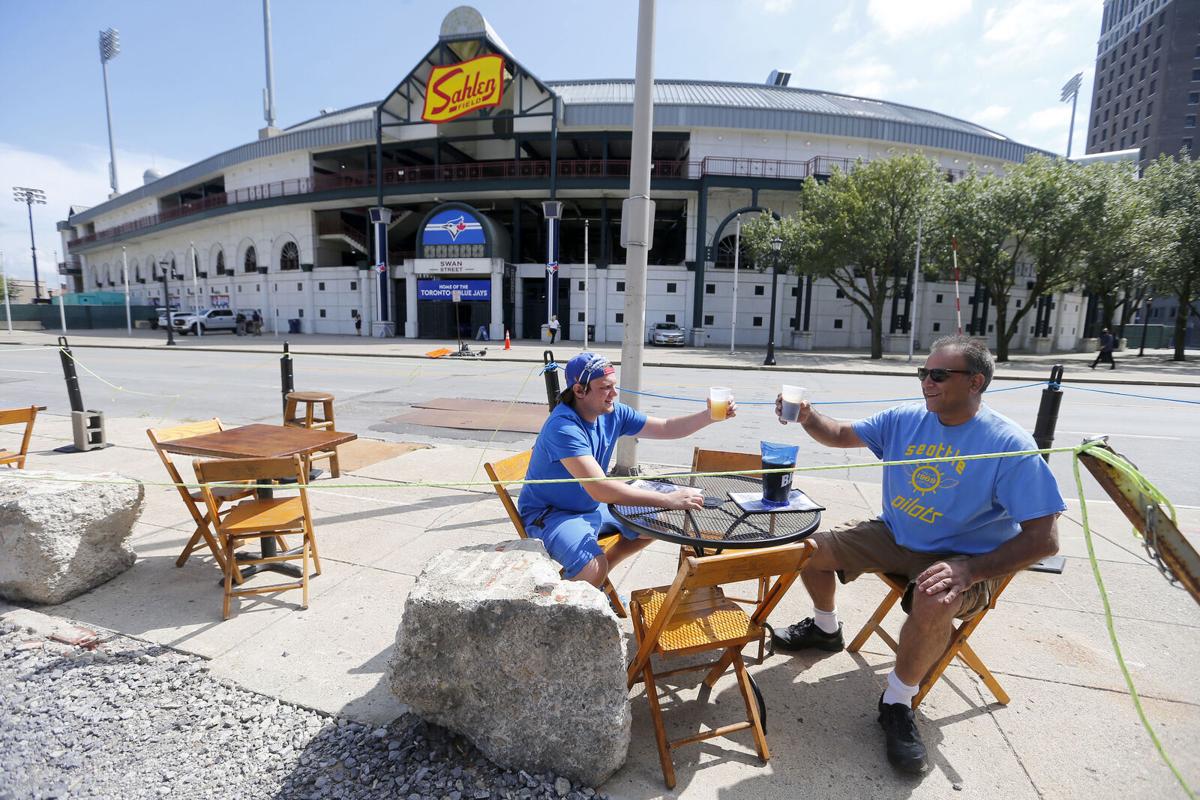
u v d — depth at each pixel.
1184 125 77.12
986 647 3.06
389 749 2.26
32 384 13.52
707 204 35.06
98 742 2.32
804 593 3.67
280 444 4.02
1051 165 23.22
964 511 2.47
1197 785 2.13
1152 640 3.11
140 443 7.44
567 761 2.11
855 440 2.96
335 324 40.22
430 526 4.70
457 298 22.42
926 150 36.41
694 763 2.26
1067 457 7.93
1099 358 21.95
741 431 9.26
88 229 70.25
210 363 19.06
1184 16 75.44
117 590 3.59
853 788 2.14
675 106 34.03
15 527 3.26
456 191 35.22
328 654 2.92
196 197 54.59
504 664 2.10
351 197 37.19
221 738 2.35
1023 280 38.53
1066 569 4.02
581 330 35.97
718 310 35.19
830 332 35.91
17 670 2.78
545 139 37.38
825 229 23.64
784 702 2.63
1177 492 6.20
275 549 3.90
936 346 2.55
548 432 2.84
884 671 2.88
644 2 5.32
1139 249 24.89
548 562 2.43
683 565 2.02
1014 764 2.26
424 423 9.20
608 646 2.07
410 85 35.47
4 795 2.04
